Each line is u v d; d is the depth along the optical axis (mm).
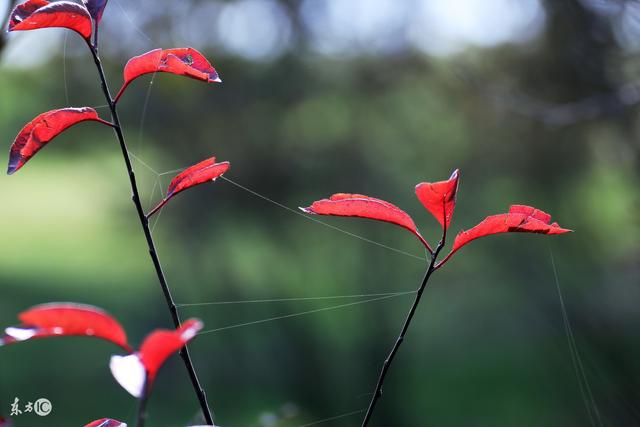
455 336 9086
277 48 7371
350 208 1296
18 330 961
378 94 7277
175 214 7809
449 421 7727
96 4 1282
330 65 7328
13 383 8203
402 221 1302
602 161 5336
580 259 5914
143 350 937
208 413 1255
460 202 7168
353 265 8227
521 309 7555
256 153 7590
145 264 10461
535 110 4355
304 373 8070
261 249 8250
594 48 4176
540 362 7797
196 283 8398
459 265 7789
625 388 4117
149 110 7051
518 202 6645
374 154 7629
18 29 1210
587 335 4656
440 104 6676
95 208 9109
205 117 7238
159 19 6715
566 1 4133
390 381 8172
